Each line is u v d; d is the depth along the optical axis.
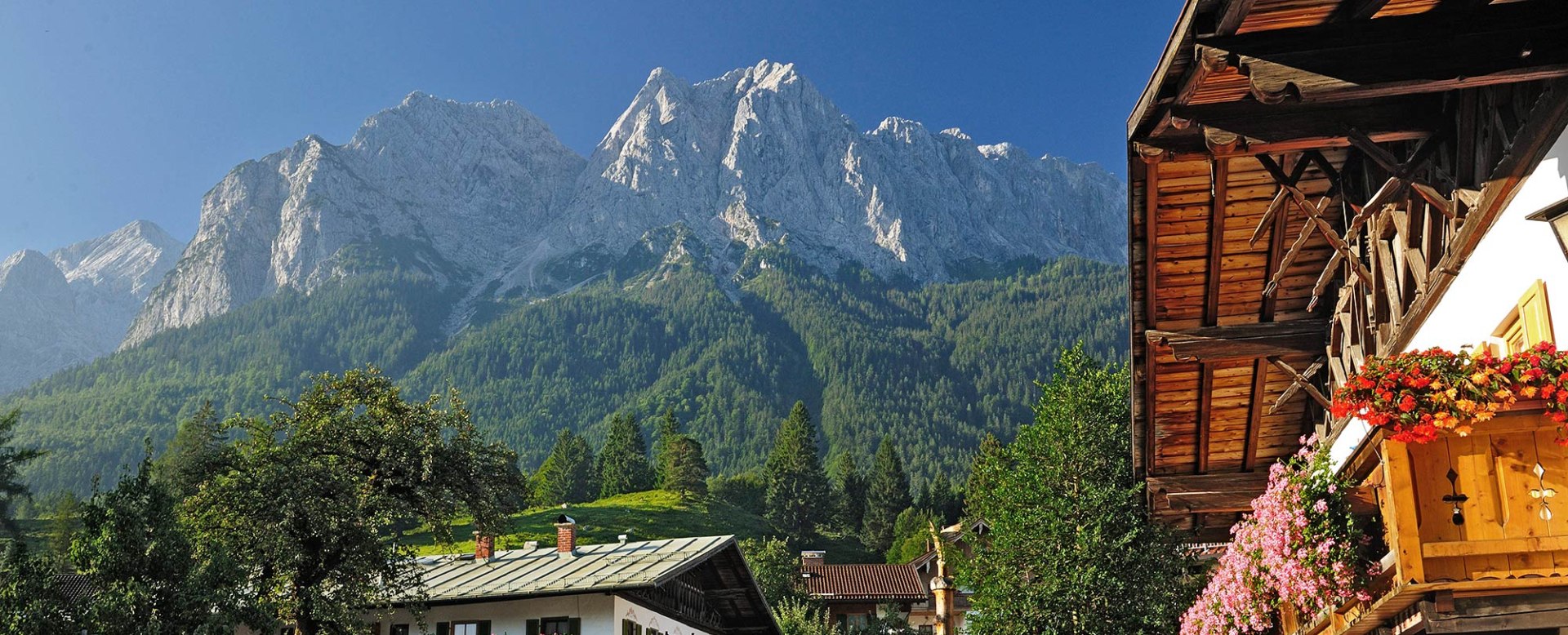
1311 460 12.90
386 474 34.97
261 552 31.58
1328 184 13.32
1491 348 9.62
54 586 22.69
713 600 48.00
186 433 96.50
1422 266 11.64
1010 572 28.77
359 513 32.47
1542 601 9.26
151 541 23.59
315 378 36.06
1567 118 8.60
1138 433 17.20
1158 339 14.86
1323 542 12.20
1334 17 8.99
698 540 43.94
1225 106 10.35
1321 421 16.19
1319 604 12.45
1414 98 10.34
